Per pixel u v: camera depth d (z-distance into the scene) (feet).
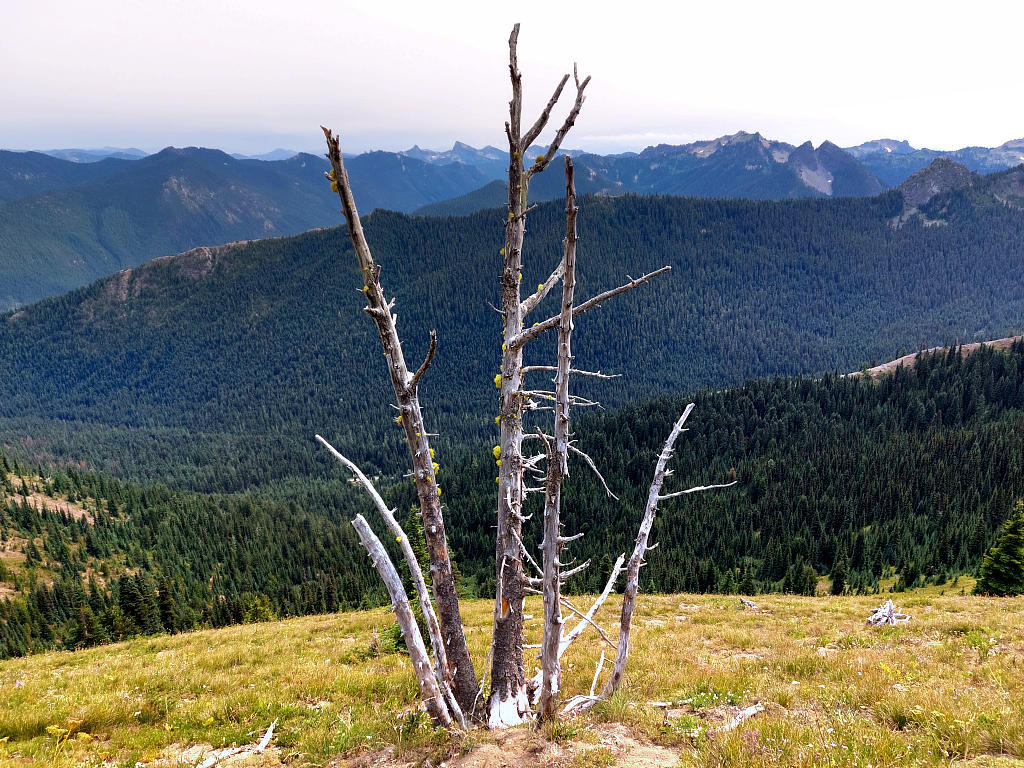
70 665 53.67
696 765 17.89
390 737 23.11
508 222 21.17
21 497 429.38
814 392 576.20
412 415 21.53
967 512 300.40
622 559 27.02
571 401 20.27
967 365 550.77
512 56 19.10
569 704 24.77
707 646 50.29
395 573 22.21
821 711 25.54
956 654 39.22
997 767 16.85
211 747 25.93
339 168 19.08
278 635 63.52
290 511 576.61
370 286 20.34
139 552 384.06
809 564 276.82
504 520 22.80
